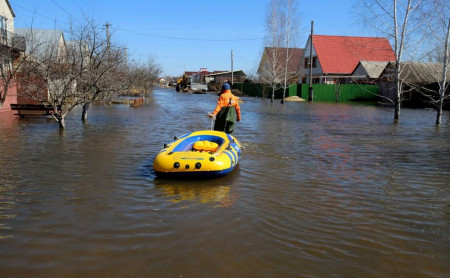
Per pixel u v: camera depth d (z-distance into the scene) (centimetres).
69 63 1433
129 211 531
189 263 388
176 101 3478
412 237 464
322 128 1508
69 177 700
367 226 495
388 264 396
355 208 562
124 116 1900
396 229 488
